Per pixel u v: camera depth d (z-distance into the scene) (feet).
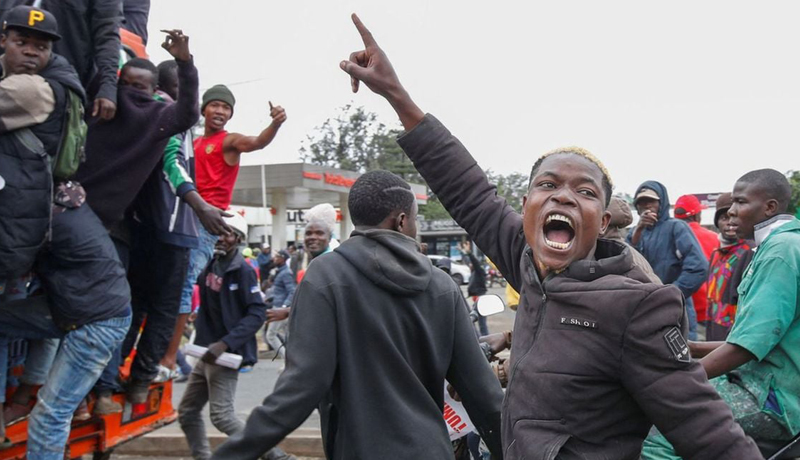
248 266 16.75
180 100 12.26
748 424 10.30
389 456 8.32
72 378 11.53
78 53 12.30
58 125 10.77
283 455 16.87
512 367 6.73
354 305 8.63
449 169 8.73
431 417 8.74
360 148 169.89
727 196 16.24
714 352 9.85
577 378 6.19
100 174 12.39
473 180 8.70
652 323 6.02
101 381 13.20
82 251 11.48
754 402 10.34
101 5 12.21
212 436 22.02
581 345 6.25
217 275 16.90
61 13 12.05
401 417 8.48
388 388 8.55
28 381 12.17
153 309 14.35
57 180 11.34
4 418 11.95
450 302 9.34
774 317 9.64
